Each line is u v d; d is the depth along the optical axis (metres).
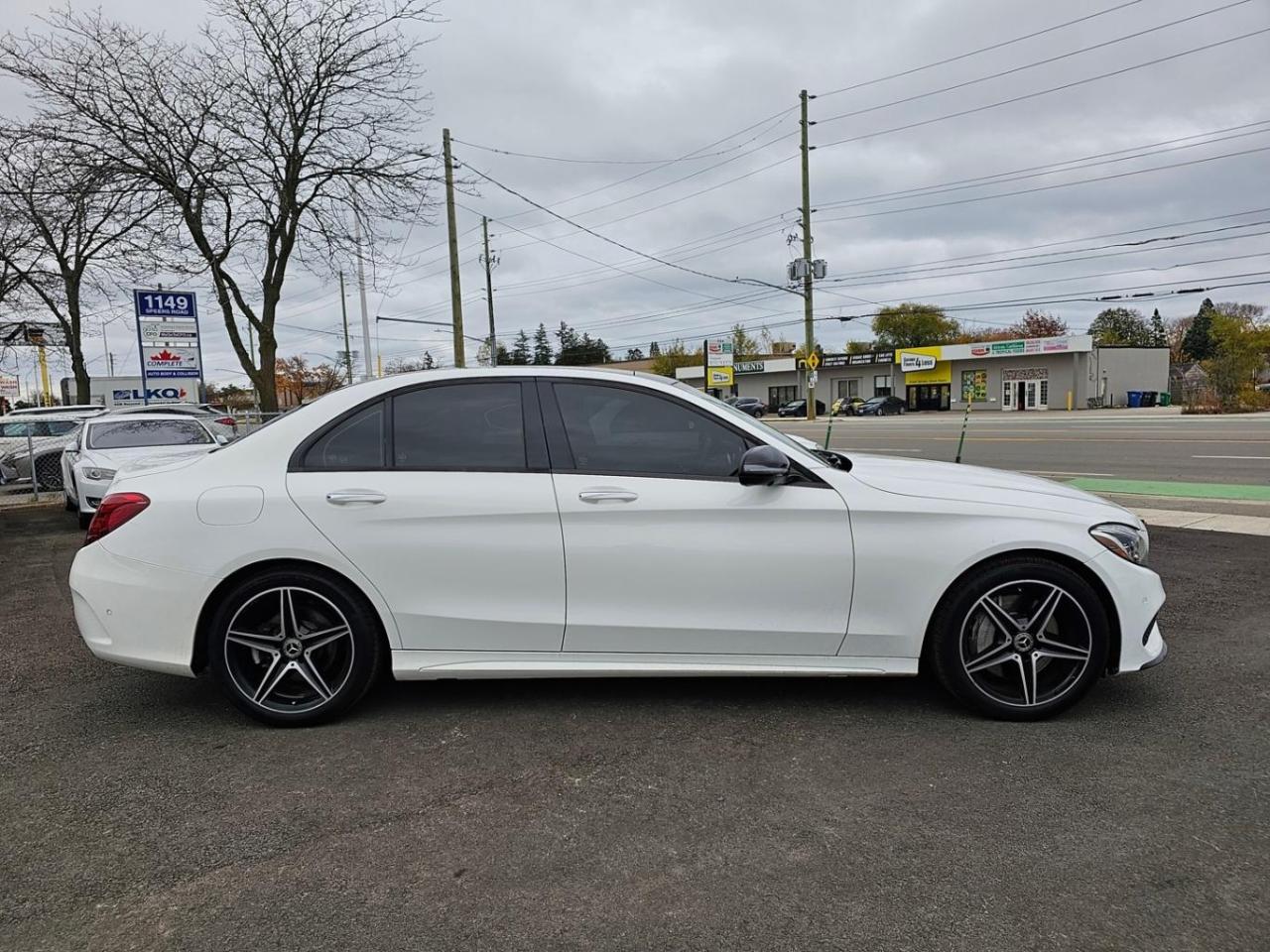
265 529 3.52
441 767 3.27
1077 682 3.56
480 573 3.57
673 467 3.65
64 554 8.52
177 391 17.08
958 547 3.52
